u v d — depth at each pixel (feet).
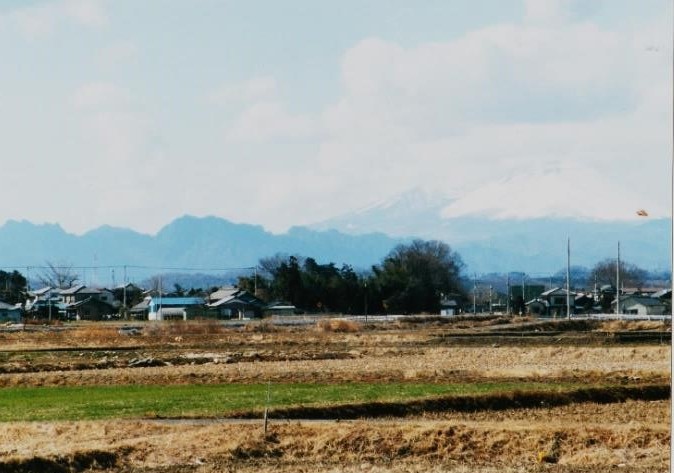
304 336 447.01
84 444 147.23
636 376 244.83
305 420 172.96
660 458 141.90
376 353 339.57
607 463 139.95
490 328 530.68
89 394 224.12
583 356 313.32
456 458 146.41
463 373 256.52
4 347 382.22
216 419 172.14
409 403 189.67
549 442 151.12
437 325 571.69
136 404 195.93
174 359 318.04
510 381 237.45
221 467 137.59
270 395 206.80
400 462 142.41
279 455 147.84
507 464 140.46
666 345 376.68
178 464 139.95
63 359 324.80
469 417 181.98
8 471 132.05
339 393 208.74
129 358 326.03
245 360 317.42
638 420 175.42
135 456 143.43
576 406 197.16
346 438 152.25
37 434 158.71
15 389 239.30
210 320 602.03
